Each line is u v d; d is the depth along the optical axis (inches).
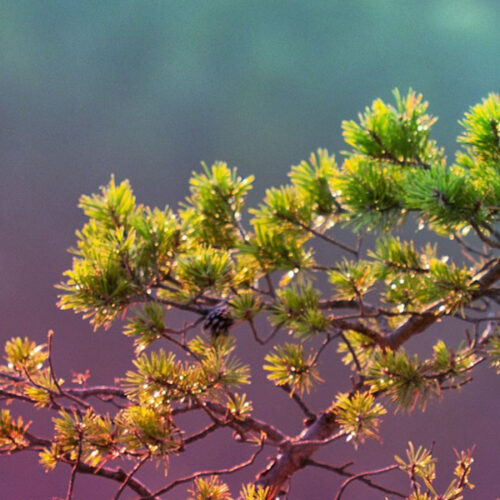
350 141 199.0
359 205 197.8
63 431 194.5
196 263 195.6
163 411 195.3
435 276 195.0
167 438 194.2
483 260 203.6
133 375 194.1
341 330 197.9
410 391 195.8
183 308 196.5
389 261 197.9
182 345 194.9
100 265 194.5
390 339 200.8
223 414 199.9
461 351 198.4
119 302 194.7
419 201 193.3
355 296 197.9
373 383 196.4
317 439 200.4
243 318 195.5
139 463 194.7
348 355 206.7
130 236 195.0
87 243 196.7
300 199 201.3
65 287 194.2
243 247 199.5
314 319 195.6
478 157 196.1
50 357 196.5
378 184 197.6
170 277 197.3
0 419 197.3
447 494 197.6
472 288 194.9
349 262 199.3
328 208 201.0
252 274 200.2
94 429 194.7
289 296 196.4
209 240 202.2
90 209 197.9
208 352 194.9
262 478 199.6
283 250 199.5
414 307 198.5
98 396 200.7
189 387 193.5
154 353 194.2
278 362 196.2
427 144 199.6
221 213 202.4
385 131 198.7
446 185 192.9
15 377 199.0
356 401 195.0
